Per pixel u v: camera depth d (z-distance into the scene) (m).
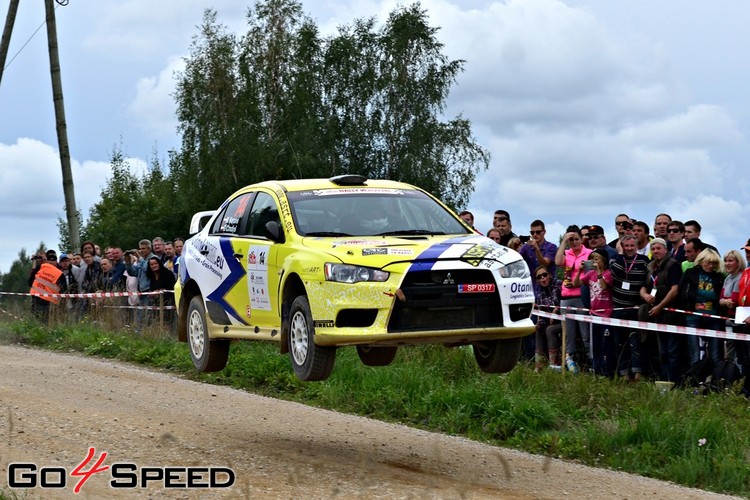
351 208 9.94
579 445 9.98
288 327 9.41
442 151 51.53
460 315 8.70
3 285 80.06
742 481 8.66
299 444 9.59
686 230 13.94
